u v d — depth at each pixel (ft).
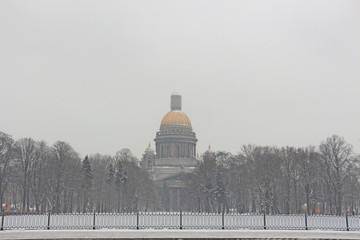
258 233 269.03
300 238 259.19
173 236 258.98
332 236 265.54
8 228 280.72
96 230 266.16
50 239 247.70
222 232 268.00
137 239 249.96
